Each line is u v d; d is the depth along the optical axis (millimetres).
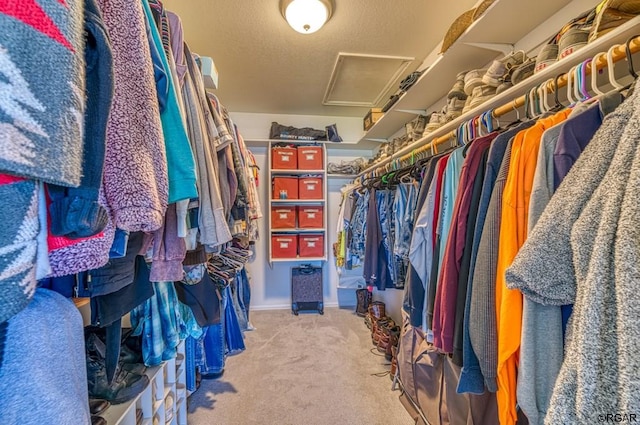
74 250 404
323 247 3277
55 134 306
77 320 465
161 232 758
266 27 1855
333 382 1878
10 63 267
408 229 1671
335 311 3391
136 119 508
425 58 2215
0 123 261
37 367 374
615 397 441
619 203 472
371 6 1673
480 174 901
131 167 487
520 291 656
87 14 389
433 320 1027
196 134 853
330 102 3080
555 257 594
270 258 3205
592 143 586
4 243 278
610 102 655
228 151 1221
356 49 2105
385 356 2211
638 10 697
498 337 750
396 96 2127
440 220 1131
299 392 1767
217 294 1603
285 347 2400
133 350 1146
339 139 3326
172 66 769
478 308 805
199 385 1824
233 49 2100
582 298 512
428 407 1380
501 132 944
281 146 3266
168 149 646
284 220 3225
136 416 1008
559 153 679
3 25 264
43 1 297
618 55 682
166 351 1191
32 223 309
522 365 672
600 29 770
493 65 1208
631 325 424
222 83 2646
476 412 1016
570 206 582
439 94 1950
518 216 750
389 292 2816
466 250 896
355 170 3395
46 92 296
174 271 775
